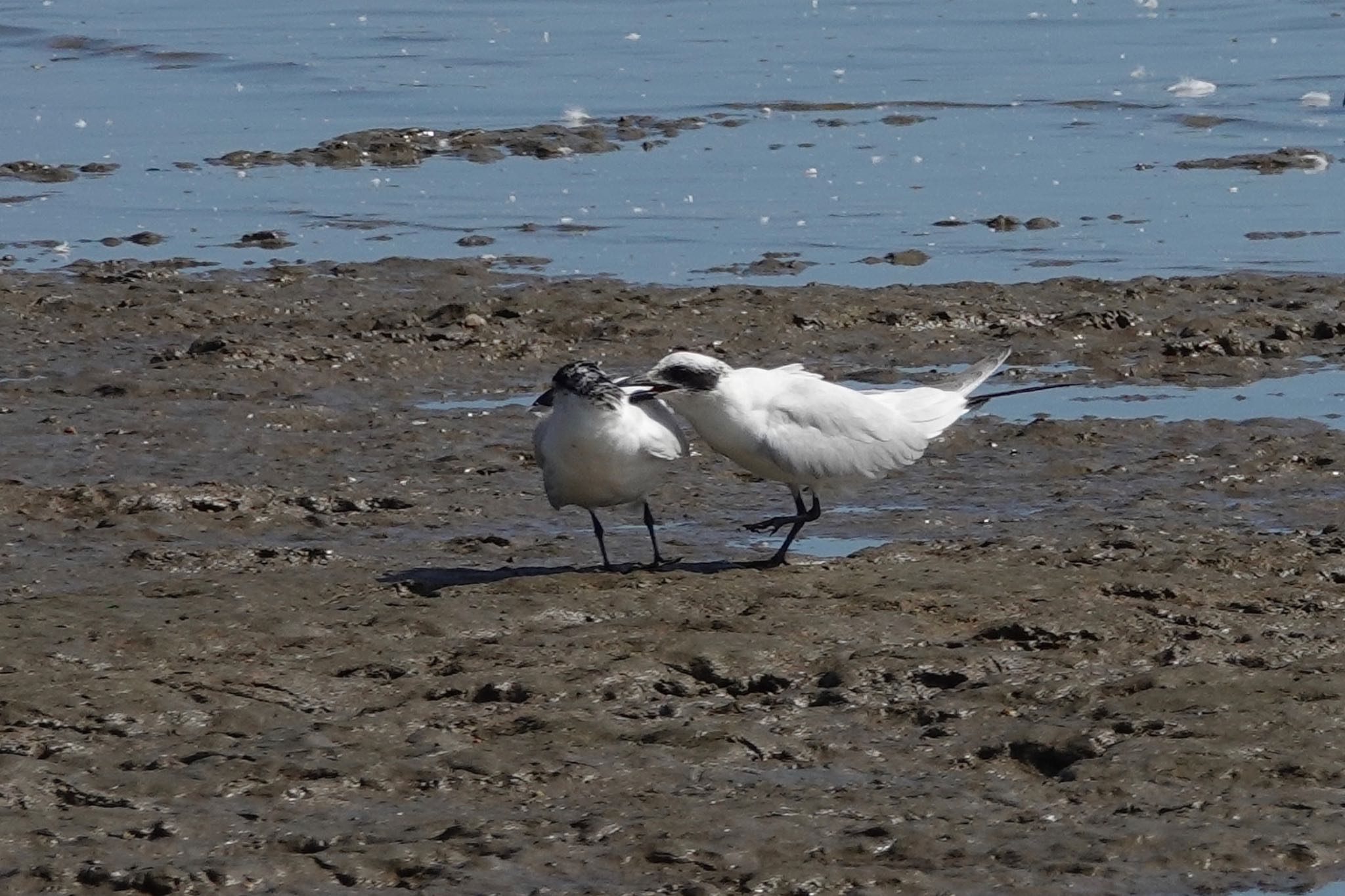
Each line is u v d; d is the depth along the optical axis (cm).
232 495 1551
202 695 1081
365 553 1438
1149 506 1547
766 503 1584
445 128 3444
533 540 1466
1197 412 1830
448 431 1775
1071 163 3052
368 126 3481
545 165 3108
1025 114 3469
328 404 1886
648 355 2034
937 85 3778
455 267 2406
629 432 1262
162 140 3372
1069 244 2528
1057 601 1225
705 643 1141
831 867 895
